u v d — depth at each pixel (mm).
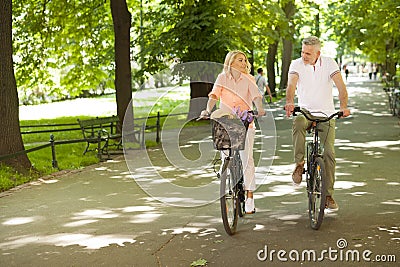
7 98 13297
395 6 28797
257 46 29266
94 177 12688
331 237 7375
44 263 6762
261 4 26453
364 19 36000
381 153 14477
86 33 23328
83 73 25812
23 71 22953
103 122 17719
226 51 23891
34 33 21719
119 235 7840
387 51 44312
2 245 7598
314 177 7832
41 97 47562
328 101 8188
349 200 9422
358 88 53594
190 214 8906
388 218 8219
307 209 8984
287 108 8102
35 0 21766
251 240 7383
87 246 7375
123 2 18891
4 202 10344
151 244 7359
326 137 8258
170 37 24062
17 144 13383
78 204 9953
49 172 13406
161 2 25172
